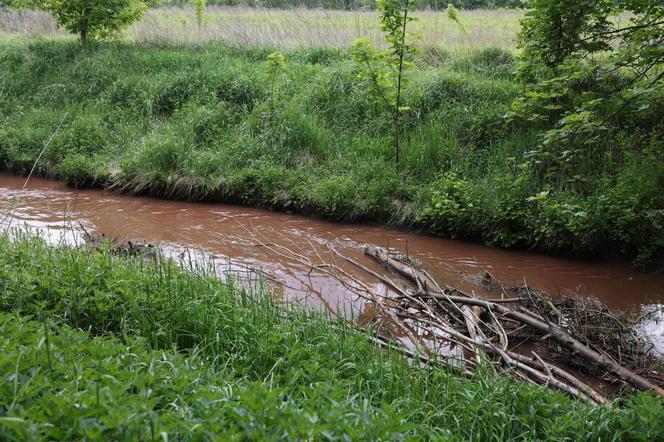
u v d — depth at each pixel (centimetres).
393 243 910
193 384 329
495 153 1066
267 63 1264
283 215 1034
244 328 493
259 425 250
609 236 842
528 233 886
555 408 398
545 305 670
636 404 397
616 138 988
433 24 1752
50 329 407
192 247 853
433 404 414
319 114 1256
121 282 535
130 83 1446
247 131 1228
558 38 987
